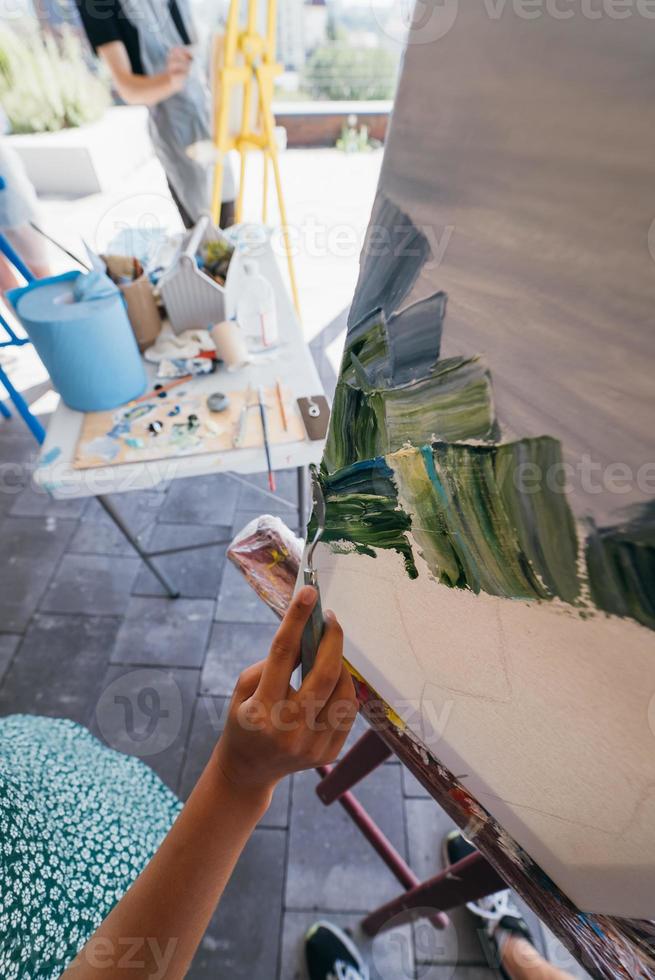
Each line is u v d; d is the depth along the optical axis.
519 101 0.19
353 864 1.08
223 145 1.47
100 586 1.52
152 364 1.08
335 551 0.41
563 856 0.35
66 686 1.33
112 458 0.88
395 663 0.41
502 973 0.95
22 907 0.49
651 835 0.28
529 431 0.23
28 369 2.14
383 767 1.21
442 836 1.12
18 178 1.62
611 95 0.16
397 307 0.28
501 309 0.23
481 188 0.21
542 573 0.26
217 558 1.58
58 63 3.07
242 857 1.08
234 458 0.89
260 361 1.08
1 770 0.59
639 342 0.18
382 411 0.31
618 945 0.35
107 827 0.65
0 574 1.55
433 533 0.31
